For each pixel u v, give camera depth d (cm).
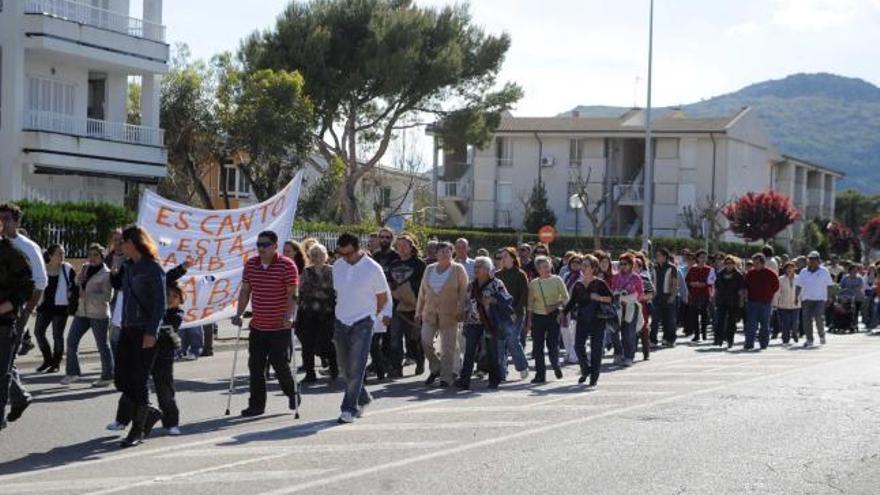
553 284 1750
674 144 7200
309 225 3606
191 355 1973
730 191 7175
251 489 894
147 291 1084
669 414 1377
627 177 7319
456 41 5097
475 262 1638
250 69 4909
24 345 1366
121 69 3972
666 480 970
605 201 6688
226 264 1602
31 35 3575
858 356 2323
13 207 1147
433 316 1656
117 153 3888
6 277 1072
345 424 1256
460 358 1788
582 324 1712
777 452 1121
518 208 7419
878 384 1738
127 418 1153
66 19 3653
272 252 1270
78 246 3081
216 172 5706
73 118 3816
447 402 1470
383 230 1802
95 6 3900
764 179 7888
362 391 1310
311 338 1647
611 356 2266
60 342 1712
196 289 1579
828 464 1065
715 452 1113
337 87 4891
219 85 4734
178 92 4716
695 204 7131
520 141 7412
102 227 3142
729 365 2080
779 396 1574
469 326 1633
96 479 926
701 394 1591
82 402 1396
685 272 2823
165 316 1160
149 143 4053
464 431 1217
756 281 2538
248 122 4428
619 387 1680
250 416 1308
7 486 894
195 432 1187
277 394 1530
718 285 2562
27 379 1633
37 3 3616
